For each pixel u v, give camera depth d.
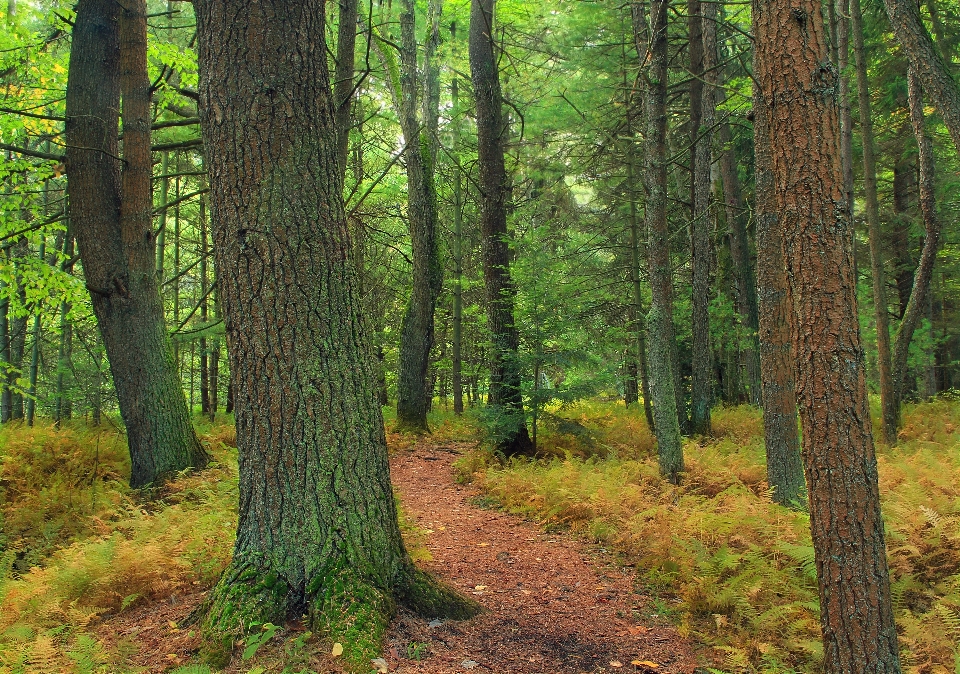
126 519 6.79
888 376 11.01
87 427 12.52
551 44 15.70
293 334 3.99
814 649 3.98
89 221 8.45
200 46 4.16
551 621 4.53
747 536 5.79
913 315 12.23
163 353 8.76
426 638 3.93
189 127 14.02
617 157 13.70
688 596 4.88
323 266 4.11
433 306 13.48
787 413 7.21
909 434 11.66
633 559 5.93
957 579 4.99
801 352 3.51
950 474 7.53
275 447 4.01
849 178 10.44
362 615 3.77
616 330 12.08
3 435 10.53
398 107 13.17
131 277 8.58
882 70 14.30
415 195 13.13
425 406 13.52
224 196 4.06
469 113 17.78
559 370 10.49
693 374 12.76
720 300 16.33
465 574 5.42
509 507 7.76
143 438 8.50
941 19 13.49
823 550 3.45
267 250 3.98
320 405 4.02
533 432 10.48
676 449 8.29
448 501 8.27
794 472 7.18
